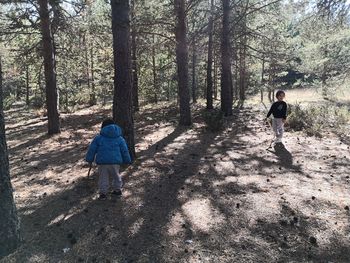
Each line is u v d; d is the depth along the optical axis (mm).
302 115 15422
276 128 11789
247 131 14398
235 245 5371
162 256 5090
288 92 46031
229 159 10055
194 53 23688
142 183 8070
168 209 6637
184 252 5188
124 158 7191
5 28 15016
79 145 12664
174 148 11484
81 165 9805
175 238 5574
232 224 6020
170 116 19391
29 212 6629
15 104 37062
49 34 14773
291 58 26672
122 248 5316
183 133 14125
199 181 8188
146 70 27281
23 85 39969
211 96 22797
